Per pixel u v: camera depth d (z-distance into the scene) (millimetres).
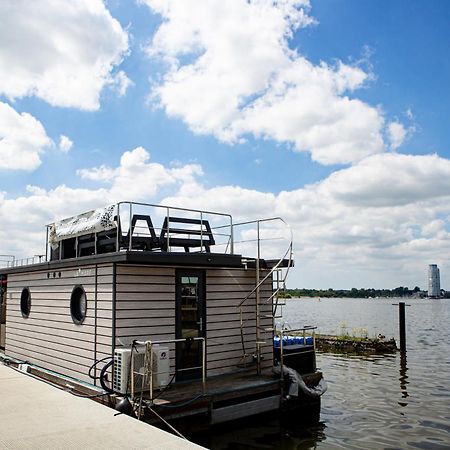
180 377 10766
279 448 9891
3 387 9680
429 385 17078
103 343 10125
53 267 12180
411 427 11680
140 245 11617
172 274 10875
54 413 7656
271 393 10875
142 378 8898
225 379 11125
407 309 110188
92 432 6656
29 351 13539
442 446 10289
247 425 10422
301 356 12555
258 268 12062
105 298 10188
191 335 11102
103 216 10992
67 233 12516
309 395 11711
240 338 12109
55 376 11555
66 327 11633
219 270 11867
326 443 10289
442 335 37031
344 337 29141
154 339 10375
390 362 22953
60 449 5953
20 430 6730
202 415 9594
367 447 10117
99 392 9648
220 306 11797
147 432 6668
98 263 10414
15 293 14836
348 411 13195
